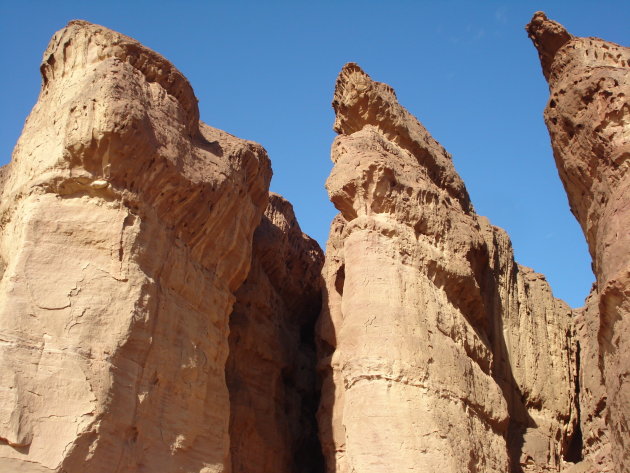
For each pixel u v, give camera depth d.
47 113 18.22
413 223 21.92
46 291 15.48
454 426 19.05
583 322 27.45
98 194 16.67
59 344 15.06
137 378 15.81
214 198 18.86
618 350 14.17
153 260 17.02
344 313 20.78
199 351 17.75
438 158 25.25
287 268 27.66
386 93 24.95
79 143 16.61
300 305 27.86
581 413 25.02
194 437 16.81
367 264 20.78
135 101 17.41
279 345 24.88
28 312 15.14
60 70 18.88
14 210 17.11
